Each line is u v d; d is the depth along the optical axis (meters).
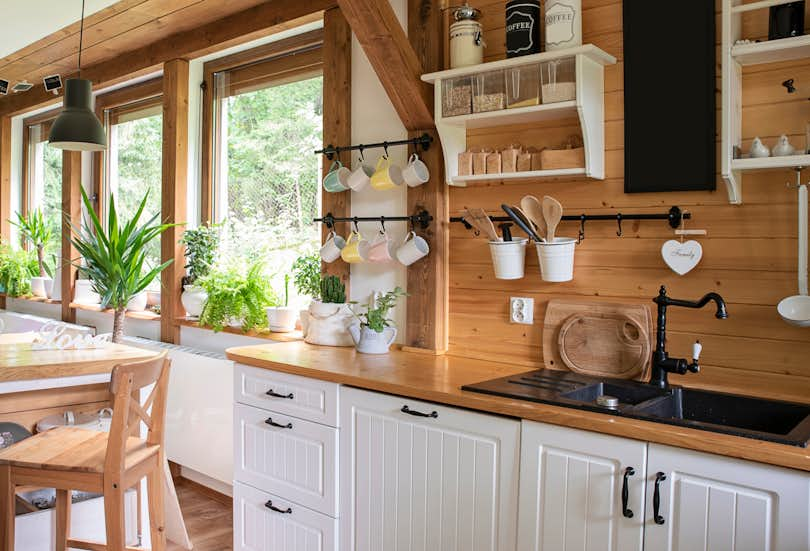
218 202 4.53
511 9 2.60
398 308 3.22
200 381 3.91
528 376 2.49
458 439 2.25
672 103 2.38
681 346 2.40
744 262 2.27
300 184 3.99
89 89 3.66
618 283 2.54
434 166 3.00
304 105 3.96
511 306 2.82
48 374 2.65
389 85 2.89
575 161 2.51
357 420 2.55
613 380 2.42
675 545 1.81
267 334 3.79
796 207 2.17
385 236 3.12
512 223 2.80
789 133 2.17
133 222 4.31
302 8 3.59
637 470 1.87
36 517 2.76
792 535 1.64
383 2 2.71
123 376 2.31
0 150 6.56
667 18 2.38
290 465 2.77
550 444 2.04
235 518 3.00
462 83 2.72
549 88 2.47
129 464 2.40
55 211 6.36
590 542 1.96
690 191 2.37
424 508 2.34
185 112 4.50
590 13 2.59
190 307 4.34
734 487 1.72
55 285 5.88
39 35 4.31
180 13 4.00
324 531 2.64
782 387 2.21
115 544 2.32
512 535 2.13
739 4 2.21
